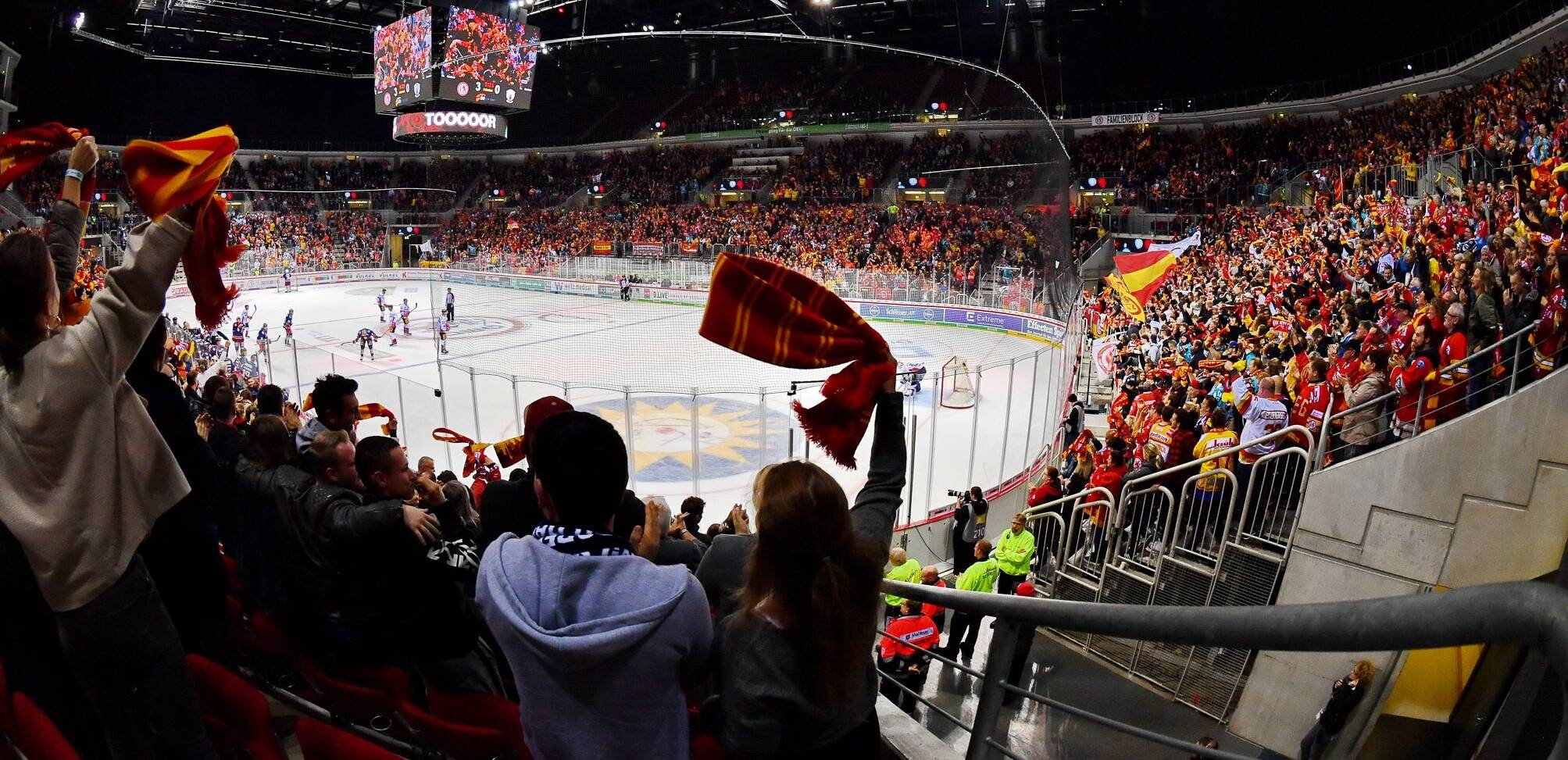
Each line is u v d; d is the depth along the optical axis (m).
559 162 31.83
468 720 3.25
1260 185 37.50
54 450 2.21
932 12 49.41
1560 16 24.44
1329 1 42.81
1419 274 17.02
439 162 30.89
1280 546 8.63
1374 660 6.76
